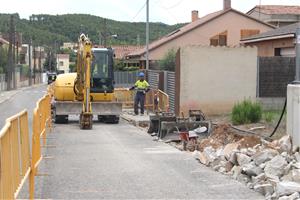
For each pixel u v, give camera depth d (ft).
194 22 208.74
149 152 48.62
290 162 36.70
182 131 59.62
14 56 255.09
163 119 62.49
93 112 79.15
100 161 43.27
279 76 82.48
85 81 73.00
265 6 204.85
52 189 32.73
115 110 79.77
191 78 80.64
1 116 95.76
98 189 32.81
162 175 37.24
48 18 415.23
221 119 74.49
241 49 81.61
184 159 44.42
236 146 44.93
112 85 82.02
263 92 82.48
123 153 47.85
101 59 81.82
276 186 30.60
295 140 42.75
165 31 249.75
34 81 347.36
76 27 373.61
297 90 42.70
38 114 34.86
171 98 89.97
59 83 80.74
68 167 40.42
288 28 103.24
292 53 100.37
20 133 26.22
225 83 81.35
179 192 31.99
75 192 31.99
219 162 40.27
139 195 31.22
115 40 270.26
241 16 187.01
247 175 35.35
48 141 56.80
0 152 19.10
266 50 112.06
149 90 95.04
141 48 231.91
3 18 387.96
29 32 402.52
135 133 66.23
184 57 80.53
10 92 215.31
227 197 30.71
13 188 22.63
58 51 410.11
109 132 67.41
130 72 165.27
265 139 50.93
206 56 80.84
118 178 36.19
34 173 30.37
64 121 80.02
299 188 29.63
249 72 81.92
